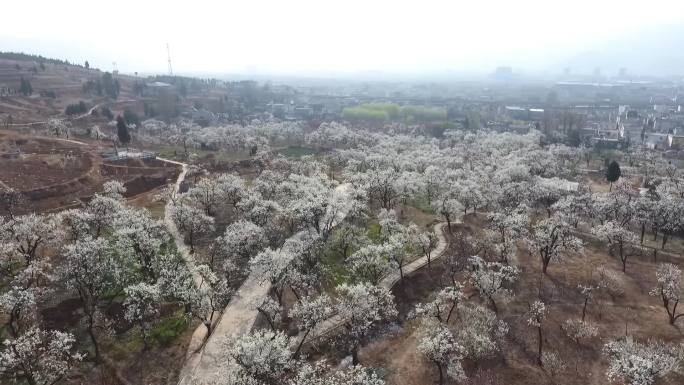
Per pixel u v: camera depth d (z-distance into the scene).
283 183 103.62
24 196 100.44
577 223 95.81
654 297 71.06
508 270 68.69
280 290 66.19
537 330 62.62
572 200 99.44
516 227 81.06
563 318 65.56
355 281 72.19
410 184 105.31
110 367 53.75
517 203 104.50
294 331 61.69
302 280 66.50
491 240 84.44
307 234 84.88
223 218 97.56
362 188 104.38
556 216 89.69
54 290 63.19
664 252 86.44
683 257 83.62
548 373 54.84
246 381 44.72
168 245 82.44
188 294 57.88
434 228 98.06
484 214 107.88
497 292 70.69
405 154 158.25
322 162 156.62
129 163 138.25
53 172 117.94
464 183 109.44
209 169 145.88
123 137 163.38
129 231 67.12
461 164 146.88
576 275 77.38
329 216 87.75
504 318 65.38
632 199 102.56
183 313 63.53
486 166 142.25
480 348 54.66
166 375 53.25
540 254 82.19
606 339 60.44
